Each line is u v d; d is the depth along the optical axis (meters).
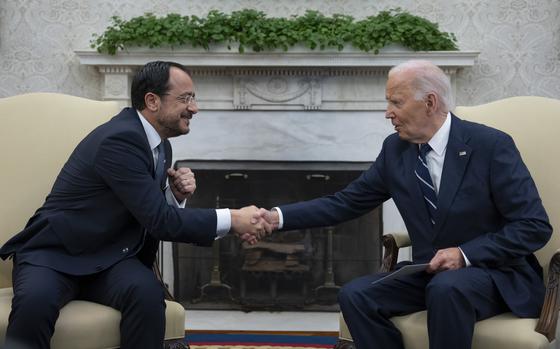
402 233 2.38
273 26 3.52
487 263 1.96
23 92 3.82
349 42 3.52
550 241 2.22
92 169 2.07
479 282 1.90
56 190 2.13
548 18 3.73
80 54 3.58
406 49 3.55
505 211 2.01
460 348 1.83
